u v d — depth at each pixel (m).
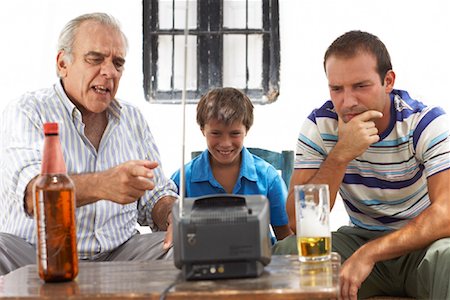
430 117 2.39
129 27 4.47
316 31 4.45
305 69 4.46
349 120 2.35
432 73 4.43
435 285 2.11
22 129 2.43
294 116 4.47
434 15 4.42
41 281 1.67
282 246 2.26
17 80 4.47
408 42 4.44
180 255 1.58
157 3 4.45
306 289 1.49
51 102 2.53
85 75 2.47
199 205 1.67
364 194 2.51
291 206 2.42
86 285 1.61
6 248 2.34
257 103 4.47
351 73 2.28
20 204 2.33
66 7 4.47
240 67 4.46
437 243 2.16
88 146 2.56
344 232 2.58
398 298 2.46
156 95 4.47
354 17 4.45
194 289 1.51
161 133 4.48
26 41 4.47
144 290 1.53
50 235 1.64
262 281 1.57
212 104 2.79
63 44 2.52
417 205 2.50
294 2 4.45
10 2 4.46
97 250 2.52
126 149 2.65
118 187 1.90
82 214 2.51
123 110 2.70
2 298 1.52
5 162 2.41
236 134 2.79
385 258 2.14
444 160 2.34
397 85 4.46
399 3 4.43
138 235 2.57
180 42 4.47
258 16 4.44
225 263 1.59
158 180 2.70
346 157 2.32
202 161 2.94
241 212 1.59
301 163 2.50
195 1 4.43
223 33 4.44
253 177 2.89
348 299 2.08
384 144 2.42
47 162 1.65
